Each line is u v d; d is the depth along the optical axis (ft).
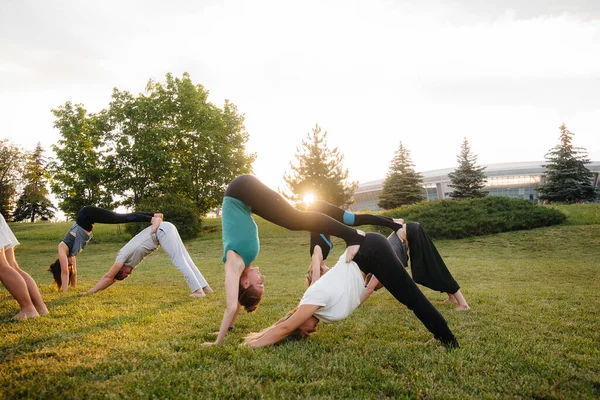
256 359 9.84
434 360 10.18
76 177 82.84
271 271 34.63
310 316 11.16
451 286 16.70
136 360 9.72
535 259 38.01
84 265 41.34
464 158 151.23
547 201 132.98
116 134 85.20
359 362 9.84
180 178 84.69
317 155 79.20
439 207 58.08
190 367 9.34
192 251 56.59
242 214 11.92
